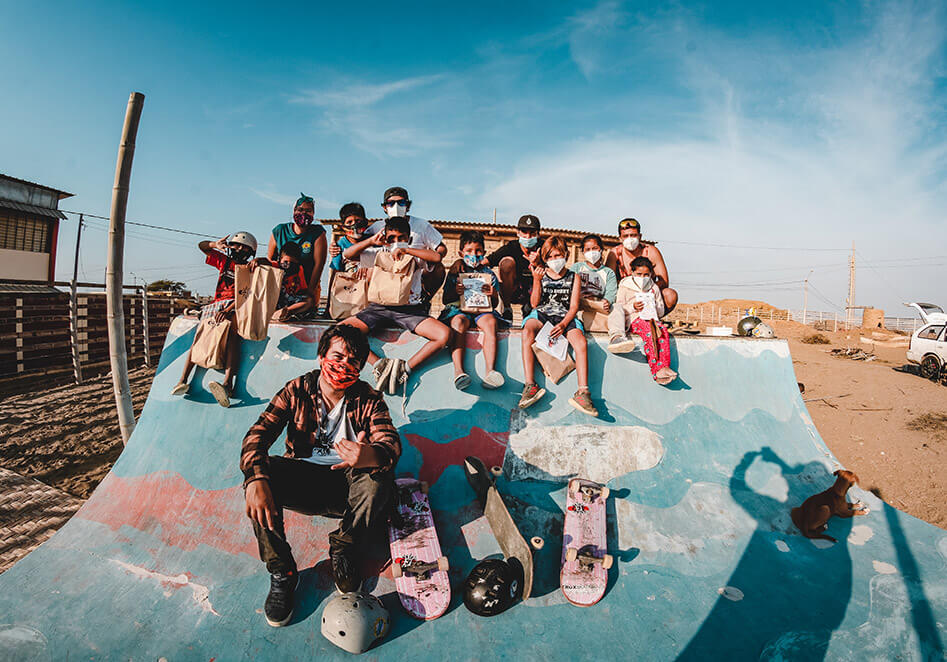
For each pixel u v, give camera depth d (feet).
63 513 18.06
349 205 15.14
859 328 109.40
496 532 10.96
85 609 9.46
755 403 15.61
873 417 36.06
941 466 27.61
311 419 9.86
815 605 10.34
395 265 13.79
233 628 9.12
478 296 14.43
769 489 13.50
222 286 14.06
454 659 8.71
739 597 10.46
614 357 15.26
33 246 57.62
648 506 12.49
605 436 13.79
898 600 10.53
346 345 9.39
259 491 8.60
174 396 13.88
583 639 9.23
